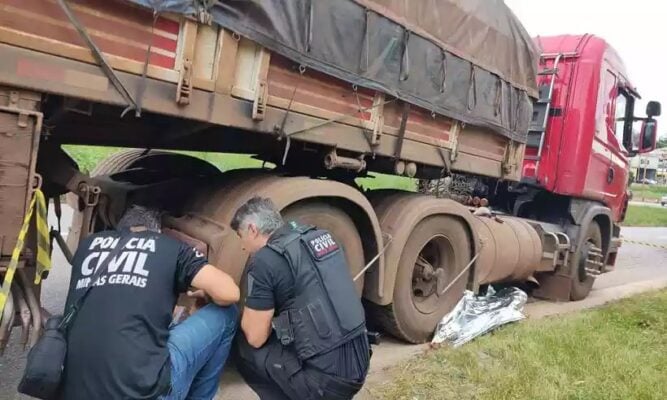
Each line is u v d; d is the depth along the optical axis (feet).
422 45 13.19
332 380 8.40
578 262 22.43
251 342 8.69
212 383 9.01
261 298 8.48
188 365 8.13
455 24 14.10
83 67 7.77
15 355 12.06
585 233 22.41
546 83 21.79
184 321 8.62
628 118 25.04
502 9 16.03
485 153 16.90
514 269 18.90
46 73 7.44
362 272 13.03
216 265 10.36
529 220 21.54
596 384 12.39
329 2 10.81
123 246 7.81
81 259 7.78
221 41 9.25
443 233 15.65
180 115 8.90
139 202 11.94
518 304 18.16
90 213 11.09
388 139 13.05
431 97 13.78
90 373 7.04
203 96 9.16
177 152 15.64
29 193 7.47
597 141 22.18
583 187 21.72
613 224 25.61
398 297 14.39
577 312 19.17
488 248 17.57
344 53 11.30
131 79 8.27
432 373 12.62
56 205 10.98
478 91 15.47
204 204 11.46
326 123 11.43
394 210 14.24
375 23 11.85
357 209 12.76
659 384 12.68
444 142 14.89
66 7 7.50
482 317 16.24
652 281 29.27
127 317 7.27
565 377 12.58
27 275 8.17
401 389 11.80
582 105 21.25
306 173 13.79
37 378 6.83
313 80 11.03
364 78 11.82
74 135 11.02
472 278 16.78
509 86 16.97
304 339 8.41
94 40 7.84
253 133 11.35
